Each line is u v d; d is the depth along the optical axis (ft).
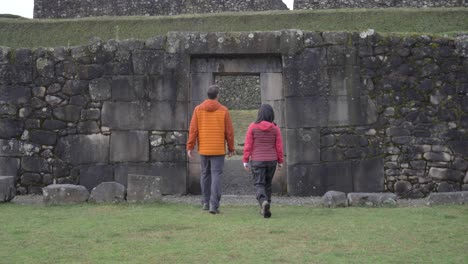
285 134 40.09
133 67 40.11
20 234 24.45
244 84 111.65
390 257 20.62
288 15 112.98
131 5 131.85
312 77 39.65
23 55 40.52
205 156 30.83
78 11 133.59
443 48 39.73
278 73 40.63
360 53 39.70
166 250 21.65
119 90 40.09
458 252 21.31
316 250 21.66
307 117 39.55
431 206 32.40
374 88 39.68
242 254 21.07
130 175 33.65
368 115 39.52
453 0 114.52
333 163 39.42
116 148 39.99
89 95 40.24
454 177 39.09
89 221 27.35
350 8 114.83
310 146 39.47
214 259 20.39
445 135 39.32
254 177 29.89
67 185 33.73
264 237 23.81
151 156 39.91
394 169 39.29
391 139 39.40
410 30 101.45
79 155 40.09
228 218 28.40
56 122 40.24
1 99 40.37
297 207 32.94
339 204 32.99
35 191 40.04
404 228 25.58
